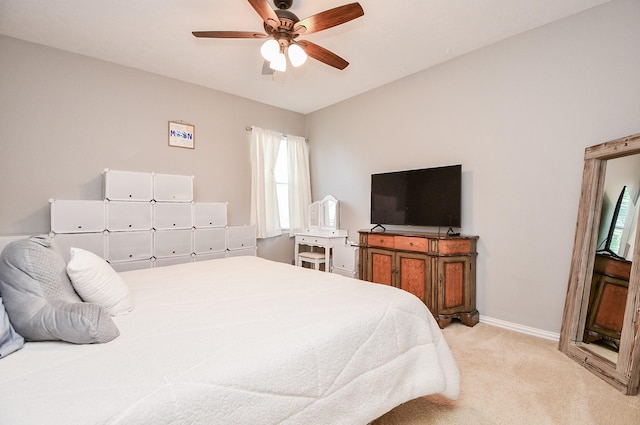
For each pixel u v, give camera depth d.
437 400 1.69
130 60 3.15
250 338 1.10
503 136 2.80
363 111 4.05
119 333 1.13
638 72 2.15
